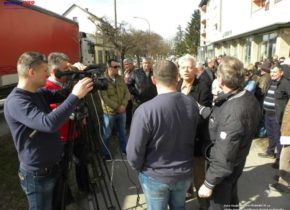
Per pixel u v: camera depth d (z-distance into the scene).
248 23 24.81
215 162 2.55
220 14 37.69
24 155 2.57
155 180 2.48
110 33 20.50
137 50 28.30
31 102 2.49
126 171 5.19
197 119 2.59
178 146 2.48
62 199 2.98
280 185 4.39
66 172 2.98
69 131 3.04
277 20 16.77
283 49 17.78
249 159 5.72
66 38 13.20
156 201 2.54
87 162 3.78
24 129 2.50
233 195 3.05
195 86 4.05
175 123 2.41
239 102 2.51
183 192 2.62
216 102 2.66
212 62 11.44
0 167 5.64
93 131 3.46
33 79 2.52
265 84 6.77
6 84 8.49
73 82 2.93
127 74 7.98
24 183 2.68
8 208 4.11
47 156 2.62
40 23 10.21
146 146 2.46
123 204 4.13
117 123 5.79
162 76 2.46
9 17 8.11
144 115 2.38
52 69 3.42
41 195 2.71
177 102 2.44
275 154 5.77
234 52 32.34
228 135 2.46
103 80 2.90
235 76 2.54
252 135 2.61
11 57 8.25
